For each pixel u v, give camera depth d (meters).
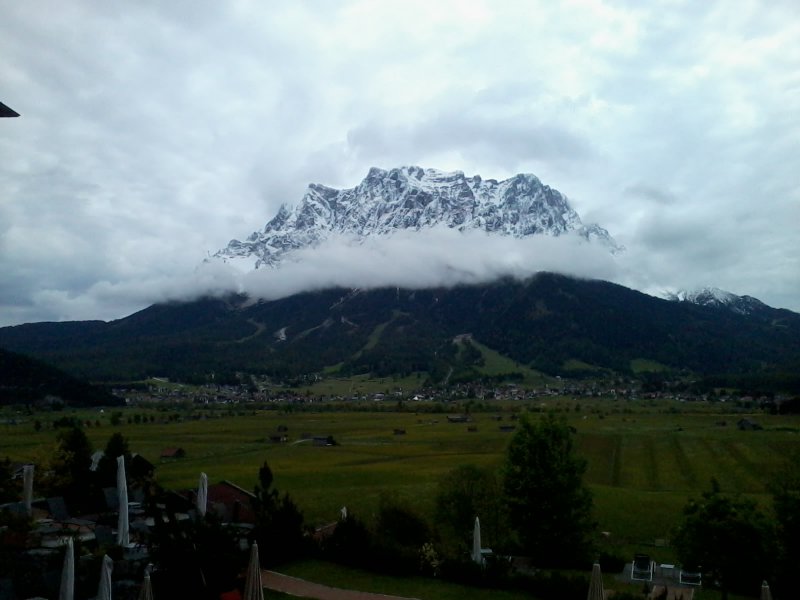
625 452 139.38
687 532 46.88
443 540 66.50
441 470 110.25
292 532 54.38
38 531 56.91
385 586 48.16
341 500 82.06
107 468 77.38
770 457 127.38
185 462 125.00
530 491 62.38
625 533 75.12
